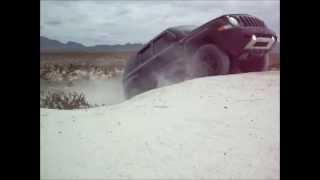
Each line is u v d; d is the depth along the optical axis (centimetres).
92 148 494
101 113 596
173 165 447
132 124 542
